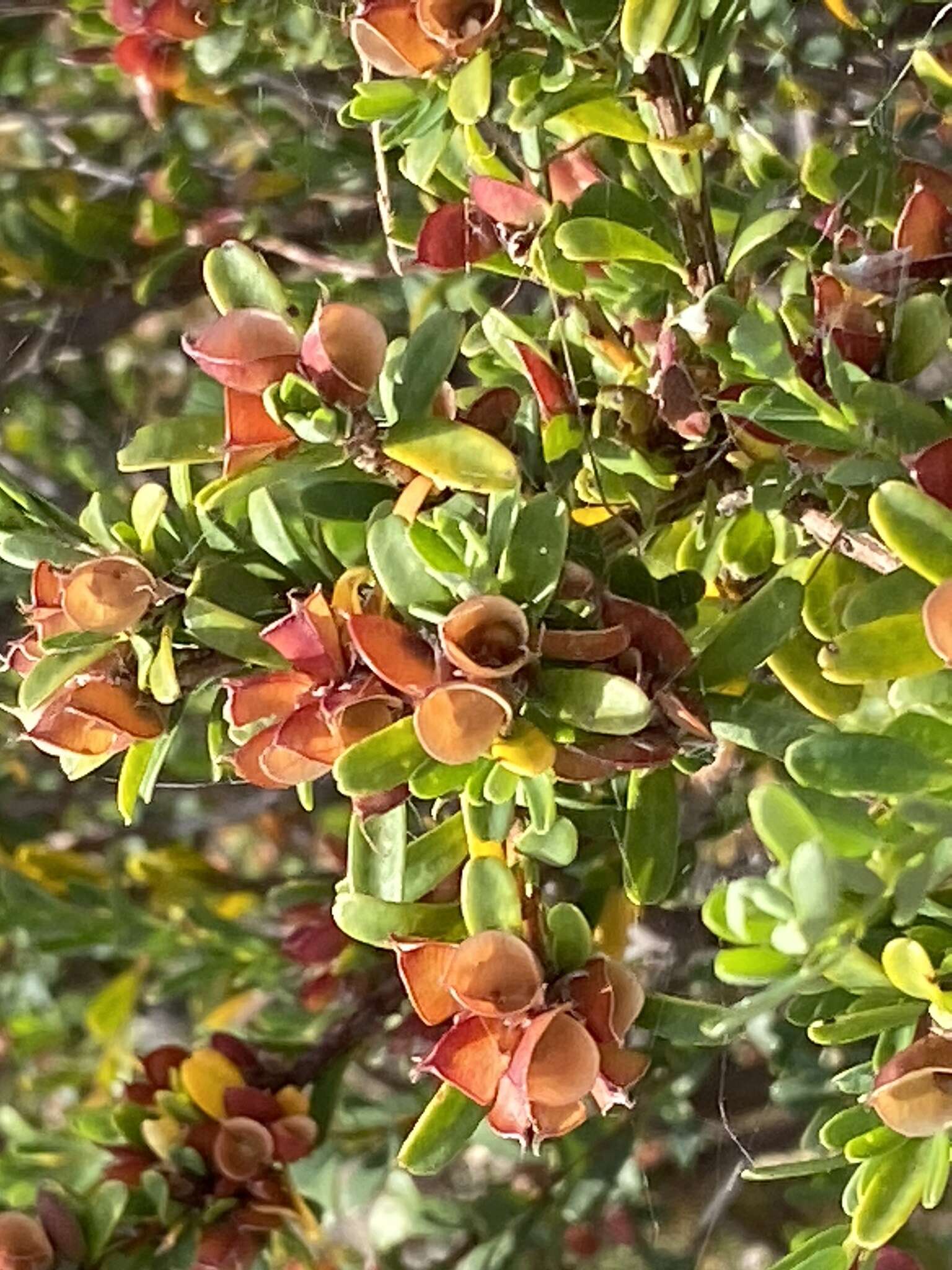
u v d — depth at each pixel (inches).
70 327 20.7
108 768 20.8
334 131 18.3
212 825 20.7
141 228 19.6
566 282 11.9
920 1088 8.9
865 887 8.6
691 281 11.7
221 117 19.5
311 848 20.4
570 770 9.8
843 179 11.7
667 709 9.8
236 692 10.1
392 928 10.2
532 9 10.8
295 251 18.2
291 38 16.7
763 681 12.3
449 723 9.3
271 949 17.1
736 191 13.2
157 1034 20.6
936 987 8.7
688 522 12.2
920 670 8.9
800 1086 15.1
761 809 8.8
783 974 8.9
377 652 9.6
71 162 20.8
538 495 9.8
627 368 12.1
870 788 8.8
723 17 11.0
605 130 11.5
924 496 8.8
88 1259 13.2
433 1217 19.6
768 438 10.7
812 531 10.9
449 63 11.0
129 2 16.1
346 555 10.8
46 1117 18.8
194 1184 13.7
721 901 9.2
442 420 10.2
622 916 11.7
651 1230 18.5
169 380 21.1
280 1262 14.5
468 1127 9.9
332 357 10.0
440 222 12.4
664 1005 10.2
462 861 10.6
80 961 20.0
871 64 14.5
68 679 10.7
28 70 20.9
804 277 11.9
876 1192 9.2
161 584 10.8
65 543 11.3
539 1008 9.6
